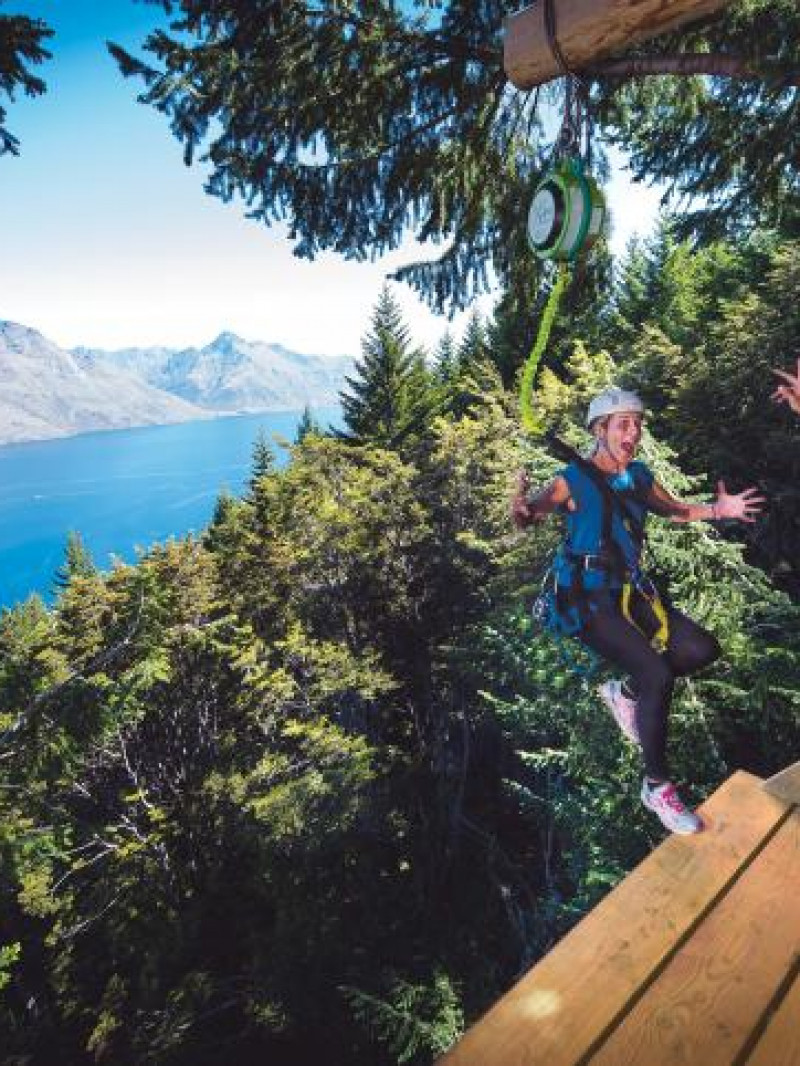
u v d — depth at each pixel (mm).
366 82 6172
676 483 11867
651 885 2713
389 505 28359
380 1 5949
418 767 27422
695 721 11672
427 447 33875
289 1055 19234
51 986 19375
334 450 33219
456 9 5789
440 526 27828
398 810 24297
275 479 32875
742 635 11648
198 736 24125
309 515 29391
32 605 44688
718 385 21125
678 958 2406
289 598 28750
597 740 12938
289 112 6426
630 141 7387
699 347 23672
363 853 22094
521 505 2789
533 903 21969
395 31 5992
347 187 6836
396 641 29328
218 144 6758
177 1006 17812
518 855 25062
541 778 24453
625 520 2736
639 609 2836
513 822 26562
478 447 27672
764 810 3033
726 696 12023
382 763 26781
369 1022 17844
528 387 2766
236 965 20516
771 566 21188
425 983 19406
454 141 6750
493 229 7180
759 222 7629
